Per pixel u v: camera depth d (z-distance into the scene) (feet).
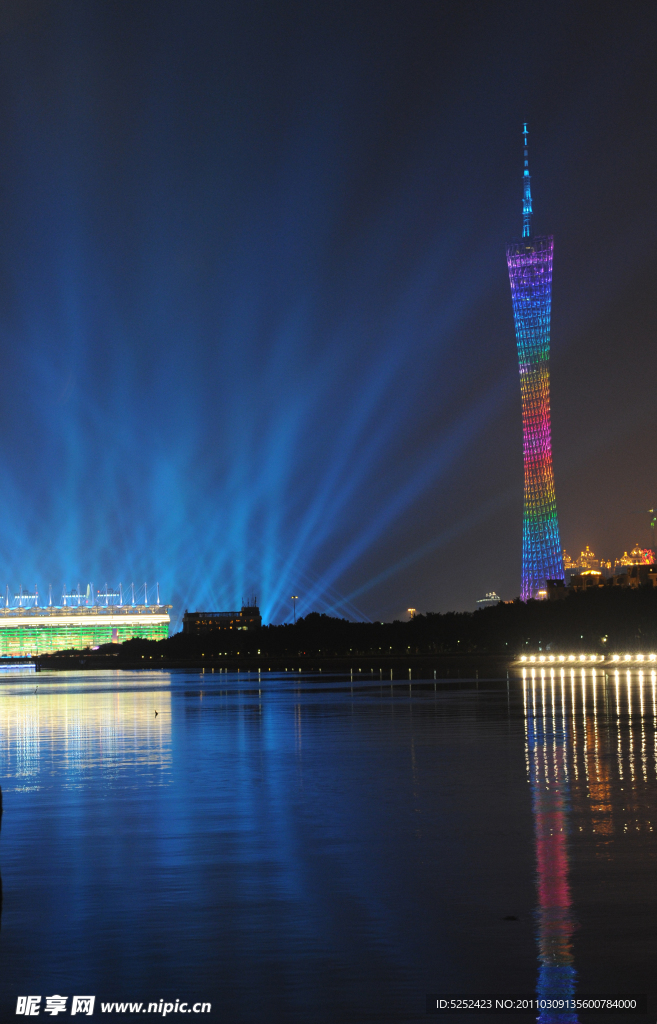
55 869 88.22
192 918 71.87
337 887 80.53
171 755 187.93
